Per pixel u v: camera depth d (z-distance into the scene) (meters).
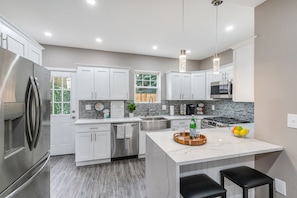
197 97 4.07
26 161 1.29
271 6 1.57
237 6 1.96
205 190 1.20
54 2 1.87
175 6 1.96
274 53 1.55
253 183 1.30
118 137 3.09
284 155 1.47
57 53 3.41
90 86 3.27
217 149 1.39
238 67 2.04
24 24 2.43
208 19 2.28
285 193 1.46
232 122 2.98
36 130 1.41
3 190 1.03
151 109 4.11
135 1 1.86
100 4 1.91
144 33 2.77
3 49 1.04
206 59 4.39
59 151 3.47
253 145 1.52
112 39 3.04
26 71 1.32
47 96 1.77
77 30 2.65
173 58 4.34
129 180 2.40
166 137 1.79
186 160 1.15
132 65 3.96
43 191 1.60
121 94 3.49
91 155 2.94
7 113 1.07
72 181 2.37
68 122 3.53
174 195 1.16
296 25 1.37
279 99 1.51
